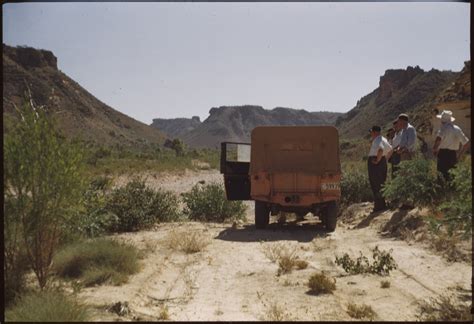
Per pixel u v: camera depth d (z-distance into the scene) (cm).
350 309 646
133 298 691
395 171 1304
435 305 653
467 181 734
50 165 678
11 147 666
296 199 1267
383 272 833
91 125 15538
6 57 13712
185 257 973
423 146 2452
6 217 675
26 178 670
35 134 675
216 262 933
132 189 1373
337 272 859
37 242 692
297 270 877
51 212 688
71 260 817
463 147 1130
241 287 778
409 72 17525
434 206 1105
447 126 1123
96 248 849
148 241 1095
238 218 1577
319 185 1264
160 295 732
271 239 1164
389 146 1357
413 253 920
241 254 998
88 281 761
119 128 17925
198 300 712
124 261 835
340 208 1612
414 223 1102
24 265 700
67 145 699
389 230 1160
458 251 877
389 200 1266
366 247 1020
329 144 1316
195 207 1556
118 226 1253
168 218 1449
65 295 645
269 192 1275
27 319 552
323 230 1298
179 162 5138
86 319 571
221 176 3997
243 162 1477
